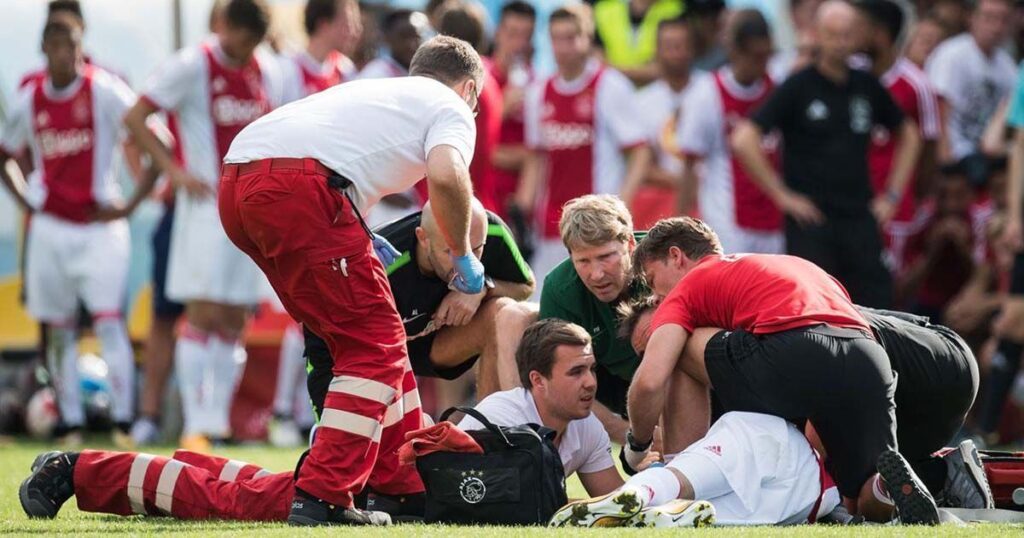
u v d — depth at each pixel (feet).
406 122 61.93
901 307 136.67
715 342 63.46
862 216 118.83
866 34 136.36
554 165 137.39
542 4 154.10
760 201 132.57
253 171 60.70
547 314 72.74
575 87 136.46
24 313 139.44
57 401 128.36
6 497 75.41
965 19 150.41
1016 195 120.78
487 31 147.23
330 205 60.44
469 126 62.23
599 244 69.15
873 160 135.85
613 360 72.84
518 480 61.62
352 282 60.75
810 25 138.10
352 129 61.26
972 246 133.59
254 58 122.62
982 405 124.98
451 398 124.26
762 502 61.46
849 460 62.08
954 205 134.10
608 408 75.31
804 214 118.01
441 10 126.82
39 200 127.75
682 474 61.05
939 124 142.41
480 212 69.62
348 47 127.34
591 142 136.56
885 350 65.72
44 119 127.03
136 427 128.98
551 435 63.57
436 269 71.56
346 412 60.64
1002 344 121.90
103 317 127.13
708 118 132.57
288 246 60.39
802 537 53.78
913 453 68.80
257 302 122.83
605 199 70.69
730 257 65.62
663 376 62.85
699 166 134.92
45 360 128.77
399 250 71.77
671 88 144.36
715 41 154.40
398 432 65.16
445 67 66.13
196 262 119.55
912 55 150.10
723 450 61.82
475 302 72.90
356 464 60.75
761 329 62.54
